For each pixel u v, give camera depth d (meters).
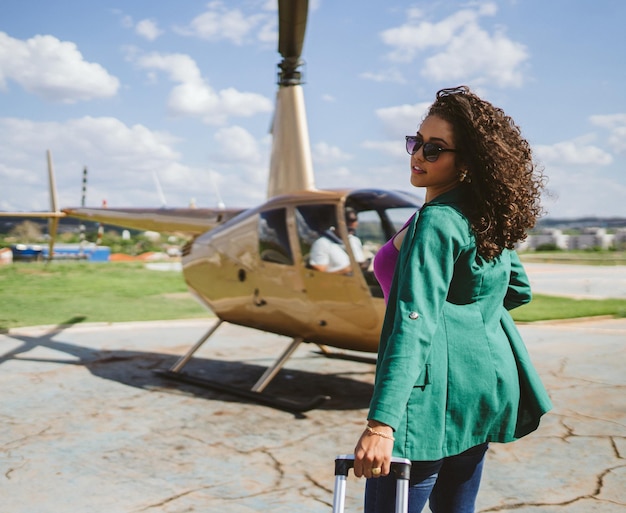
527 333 8.83
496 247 1.64
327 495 3.27
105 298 11.89
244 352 7.36
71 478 3.47
